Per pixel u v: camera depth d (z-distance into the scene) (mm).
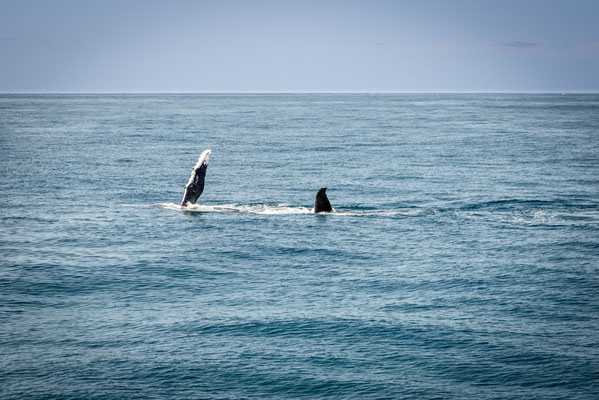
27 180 98812
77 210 75438
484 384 31266
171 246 59000
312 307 42375
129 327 38750
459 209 77062
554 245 58938
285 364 33562
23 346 35781
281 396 30281
